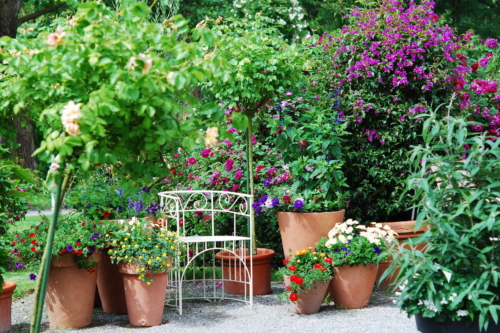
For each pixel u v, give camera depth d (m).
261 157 6.13
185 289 5.24
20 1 10.62
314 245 4.68
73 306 3.93
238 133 6.18
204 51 2.99
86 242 3.85
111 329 3.93
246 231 5.89
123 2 2.68
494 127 5.73
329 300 4.59
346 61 5.53
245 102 5.17
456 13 13.20
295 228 4.73
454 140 3.21
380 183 5.40
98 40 2.54
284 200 4.84
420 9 5.38
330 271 4.19
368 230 4.38
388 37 5.21
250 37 4.89
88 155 2.47
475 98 5.99
